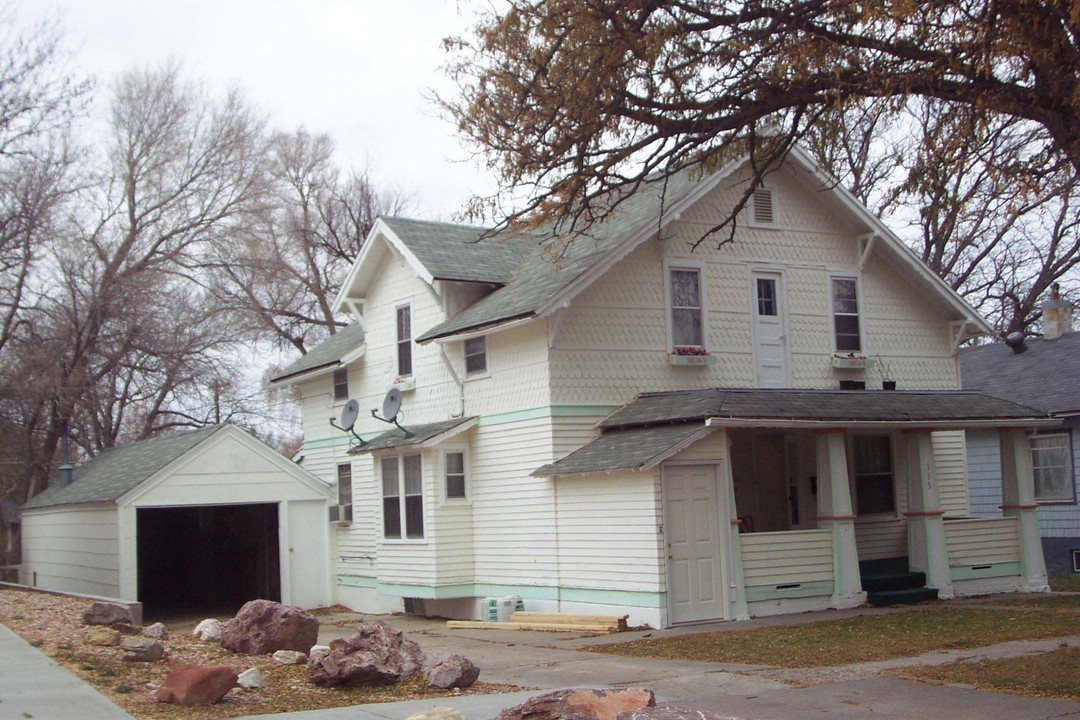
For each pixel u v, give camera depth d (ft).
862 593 63.26
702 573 59.52
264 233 147.33
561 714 28.53
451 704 36.68
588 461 62.08
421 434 73.61
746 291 72.38
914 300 79.20
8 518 115.96
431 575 71.41
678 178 72.49
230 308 132.46
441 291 74.95
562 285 64.44
